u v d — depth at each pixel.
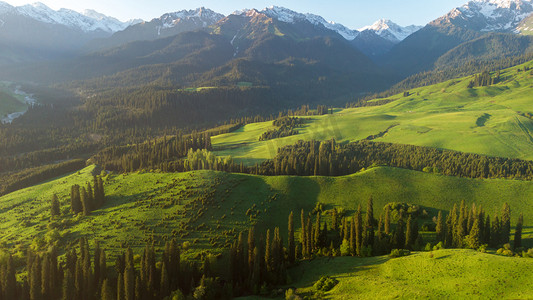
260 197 161.88
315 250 122.75
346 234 120.88
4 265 115.19
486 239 113.25
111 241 129.38
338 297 86.38
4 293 100.38
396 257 101.62
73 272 109.31
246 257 117.75
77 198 160.25
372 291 83.94
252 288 104.31
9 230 151.62
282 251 115.81
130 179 192.00
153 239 129.62
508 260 81.00
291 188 168.12
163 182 180.75
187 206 152.38
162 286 99.62
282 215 150.88
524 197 155.12
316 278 103.50
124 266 109.50
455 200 156.88
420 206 152.00
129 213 150.50
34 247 129.38
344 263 108.00
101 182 168.62
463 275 79.94
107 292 93.94
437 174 180.00
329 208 154.88
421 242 116.00
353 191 165.75
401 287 81.19
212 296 98.81
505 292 69.44
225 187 169.12
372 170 183.38
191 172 187.75
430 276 83.88
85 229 140.88
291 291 95.38
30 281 100.88
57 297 102.19
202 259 117.81
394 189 165.25
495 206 151.12
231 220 143.75
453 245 111.00
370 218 135.38
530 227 131.50
